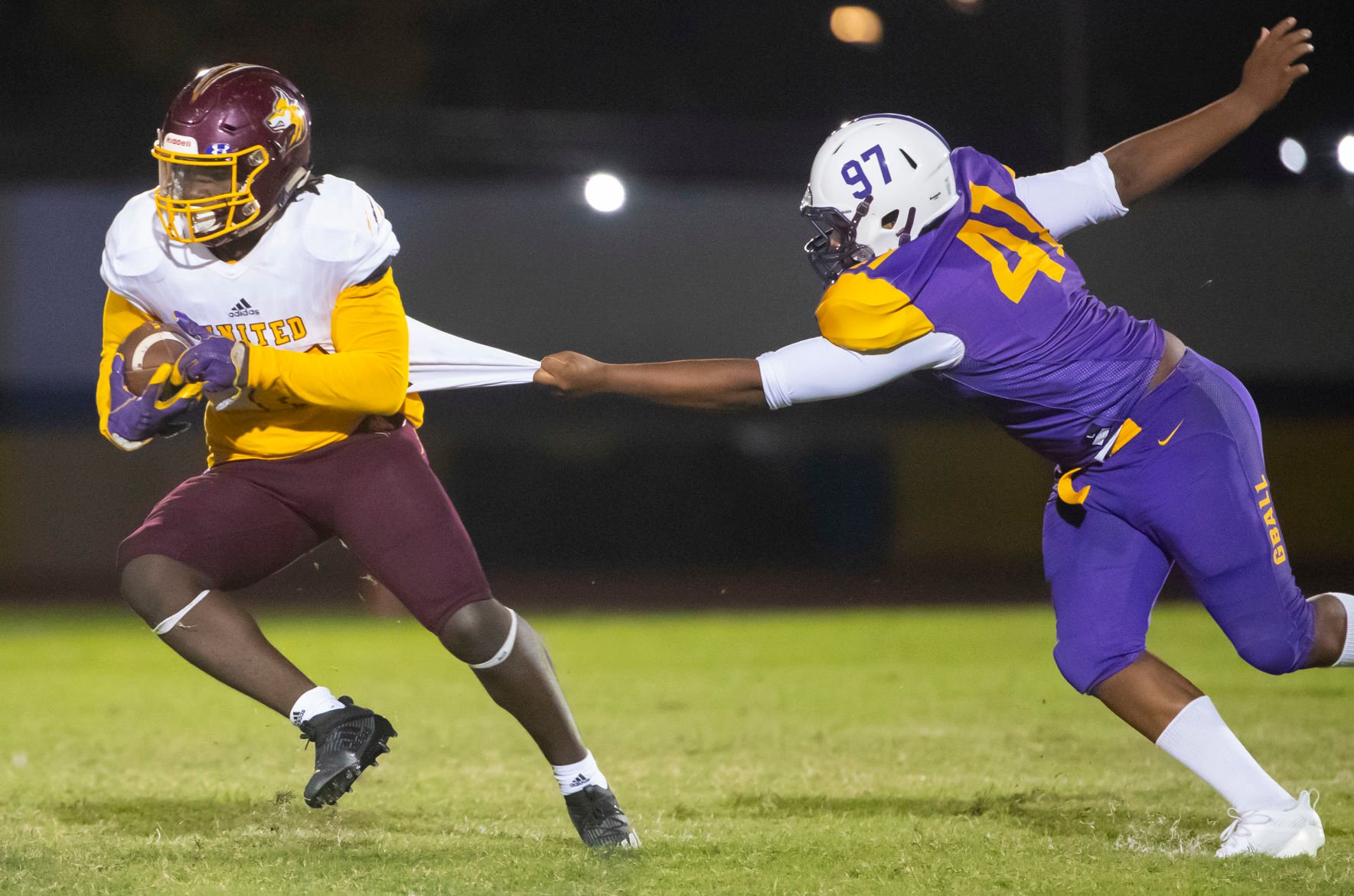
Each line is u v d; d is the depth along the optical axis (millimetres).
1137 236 55500
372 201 13102
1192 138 13547
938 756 20359
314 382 12258
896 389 69750
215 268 12648
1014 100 59281
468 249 58969
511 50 71750
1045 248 12891
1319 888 11617
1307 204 55719
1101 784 17734
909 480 70250
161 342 12711
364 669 32969
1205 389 13094
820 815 15656
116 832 14734
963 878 12062
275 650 12586
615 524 70188
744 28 70875
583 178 60188
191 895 11461
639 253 59031
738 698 27547
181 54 70062
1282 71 13562
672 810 16078
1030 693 27734
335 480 12898
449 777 18891
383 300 12977
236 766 20000
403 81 71875
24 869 12453
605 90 72125
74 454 65312
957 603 51125
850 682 29875
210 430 13336
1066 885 11812
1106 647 13312
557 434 69812
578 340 58969
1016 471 70250
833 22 59375
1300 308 55812
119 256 12781
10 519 65000
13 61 68000
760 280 59031
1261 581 13039
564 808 16391
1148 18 56250
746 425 70188
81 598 54750
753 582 62281
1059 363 12734
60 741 22453
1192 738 13195
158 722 24797
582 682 30375
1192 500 12867
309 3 70688
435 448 69375
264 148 12250
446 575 12703
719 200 59312
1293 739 20719
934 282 12414
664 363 12797
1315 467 66062
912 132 12727
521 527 70000
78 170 60938
